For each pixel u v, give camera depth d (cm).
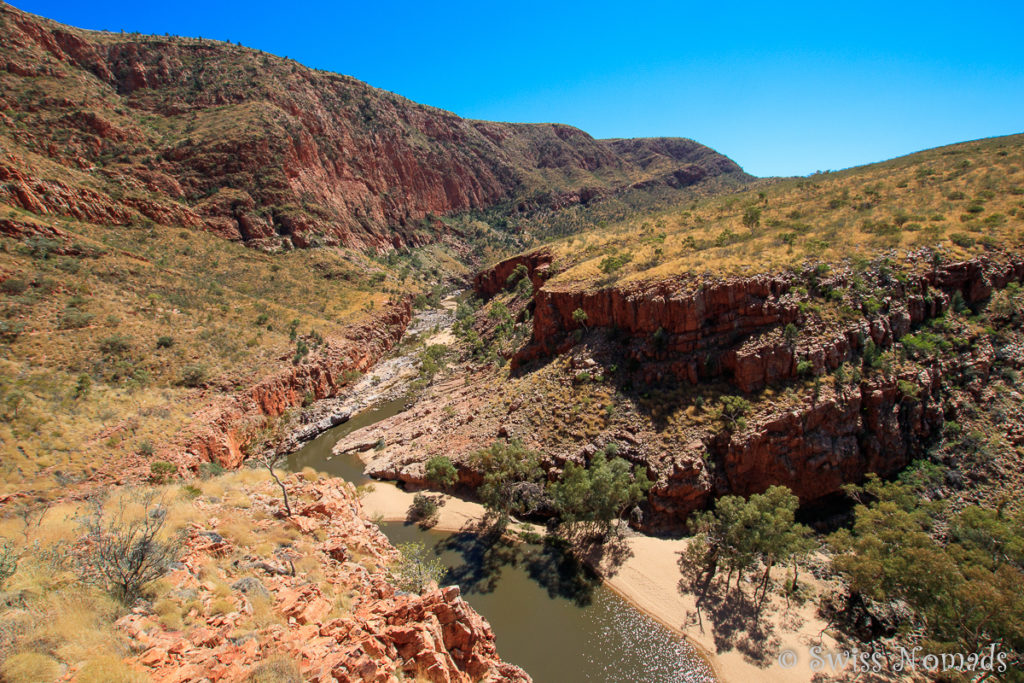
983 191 6931
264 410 7025
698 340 5516
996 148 9275
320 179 17750
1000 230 5756
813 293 5316
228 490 2700
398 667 1527
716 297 5509
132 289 7738
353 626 1593
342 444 7050
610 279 7000
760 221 8281
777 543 3562
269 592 1764
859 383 4744
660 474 4709
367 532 2994
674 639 3494
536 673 3216
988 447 4438
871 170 10900
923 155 10881
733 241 7425
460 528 4903
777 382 4903
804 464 4509
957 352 4953
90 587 1366
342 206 18425
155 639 1258
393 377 9869
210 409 6106
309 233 14425
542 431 5706
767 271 5519
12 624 1122
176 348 6819
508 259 13588
